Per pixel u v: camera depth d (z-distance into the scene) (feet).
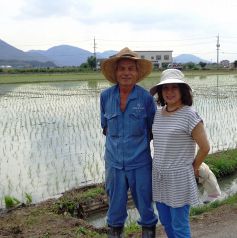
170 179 7.77
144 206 8.34
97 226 13.66
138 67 8.24
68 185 17.33
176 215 7.85
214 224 11.51
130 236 10.86
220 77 99.09
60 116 36.22
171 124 7.72
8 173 19.10
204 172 8.30
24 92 62.13
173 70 7.86
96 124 31.68
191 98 7.76
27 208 13.84
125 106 8.08
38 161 21.15
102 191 15.33
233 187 17.83
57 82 82.89
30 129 29.99
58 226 11.82
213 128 29.78
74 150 23.35
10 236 10.96
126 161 8.13
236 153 21.16
